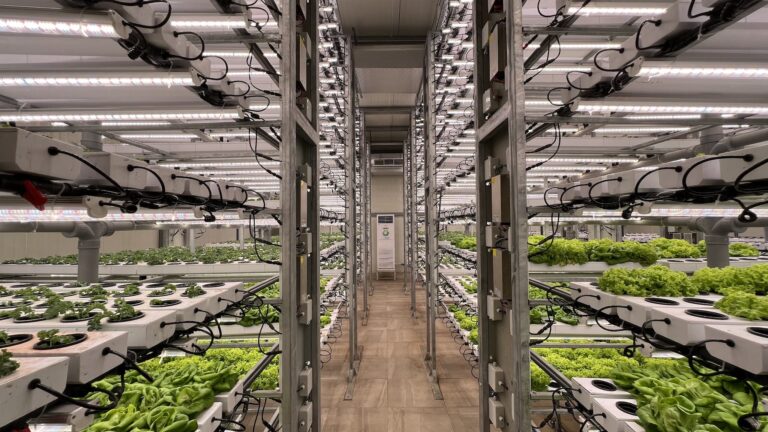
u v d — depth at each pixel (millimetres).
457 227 13344
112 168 1187
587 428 1924
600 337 3037
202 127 1694
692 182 1237
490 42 1825
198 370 1810
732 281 1764
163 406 1457
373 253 12375
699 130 2492
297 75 1861
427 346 4594
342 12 4145
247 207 2039
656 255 2764
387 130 9516
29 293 2291
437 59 4250
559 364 2521
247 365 2500
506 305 1789
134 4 1128
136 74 1484
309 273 2156
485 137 1991
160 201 1507
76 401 966
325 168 4848
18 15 1076
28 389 843
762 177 1035
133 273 3889
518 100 1462
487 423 1982
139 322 1414
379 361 4648
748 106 1718
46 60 1799
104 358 1138
